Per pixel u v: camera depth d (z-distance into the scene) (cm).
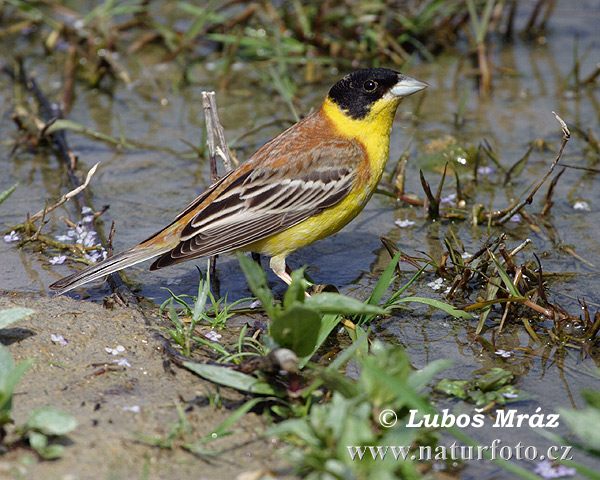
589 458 748
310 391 786
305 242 1070
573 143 1551
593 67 1903
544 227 1247
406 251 1190
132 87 1828
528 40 2075
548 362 908
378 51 1869
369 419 704
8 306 947
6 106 1714
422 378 718
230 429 742
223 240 1009
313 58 1830
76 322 918
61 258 1138
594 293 1051
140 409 763
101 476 662
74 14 2014
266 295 775
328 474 630
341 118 1094
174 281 1115
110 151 1538
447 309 961
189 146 1552
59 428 676
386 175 1435
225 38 1870
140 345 884
